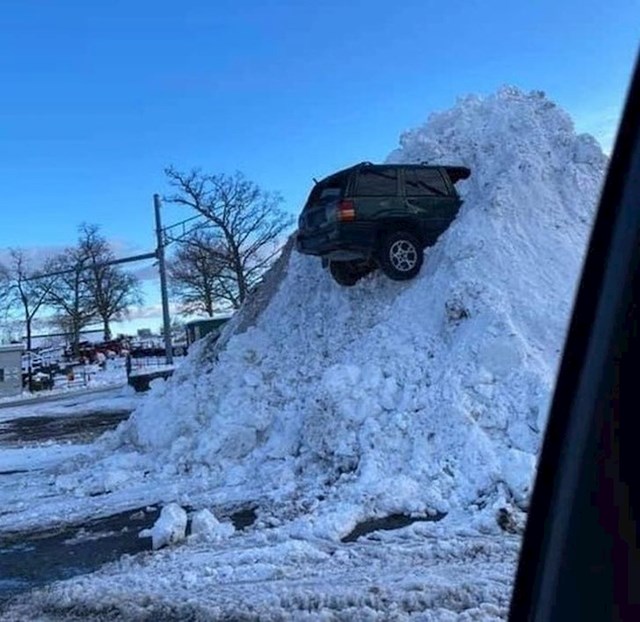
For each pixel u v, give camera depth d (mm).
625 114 2010
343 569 5996
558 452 2068
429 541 6508
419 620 4762
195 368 14188
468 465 7934
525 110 13680
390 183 11891
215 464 10531
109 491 10219
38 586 6395
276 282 14562
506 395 8758
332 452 9125
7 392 47406
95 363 68125
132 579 6246
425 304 10914
